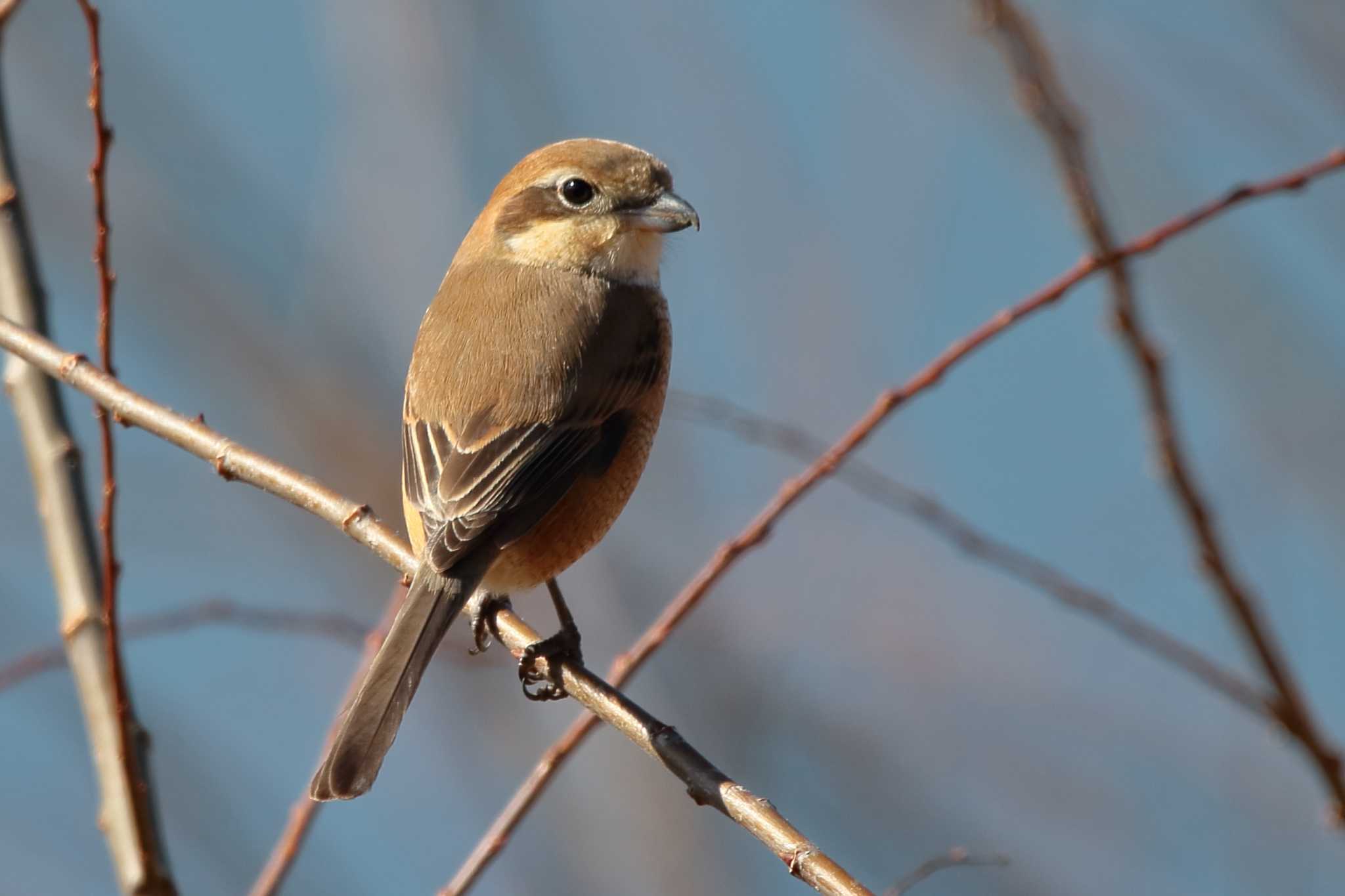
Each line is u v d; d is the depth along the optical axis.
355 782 7.54
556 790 14.28
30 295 9.74
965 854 7.86
